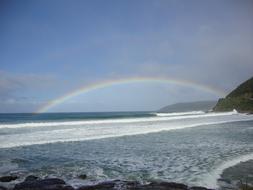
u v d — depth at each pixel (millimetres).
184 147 18938
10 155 16094
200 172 12211
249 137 24203
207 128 32594
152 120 45438
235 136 24953
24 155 16156
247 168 12875
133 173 12242
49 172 12500
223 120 47844
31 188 9266
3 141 20484
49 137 23000
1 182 10758
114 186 9609
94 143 20672
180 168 13016
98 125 33875
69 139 22266
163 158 15312
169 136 24875
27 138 22094
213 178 11203
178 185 9414
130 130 29141
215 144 20188
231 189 9695
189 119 49781
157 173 12180
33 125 31672
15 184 10297
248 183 10367
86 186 9492
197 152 17047
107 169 13000
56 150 17812
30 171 12633
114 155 16250
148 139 22906
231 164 13688
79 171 12680
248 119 51625
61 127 30594
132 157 15672
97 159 15141
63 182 10188
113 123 37688
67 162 14445
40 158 15359
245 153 16609
